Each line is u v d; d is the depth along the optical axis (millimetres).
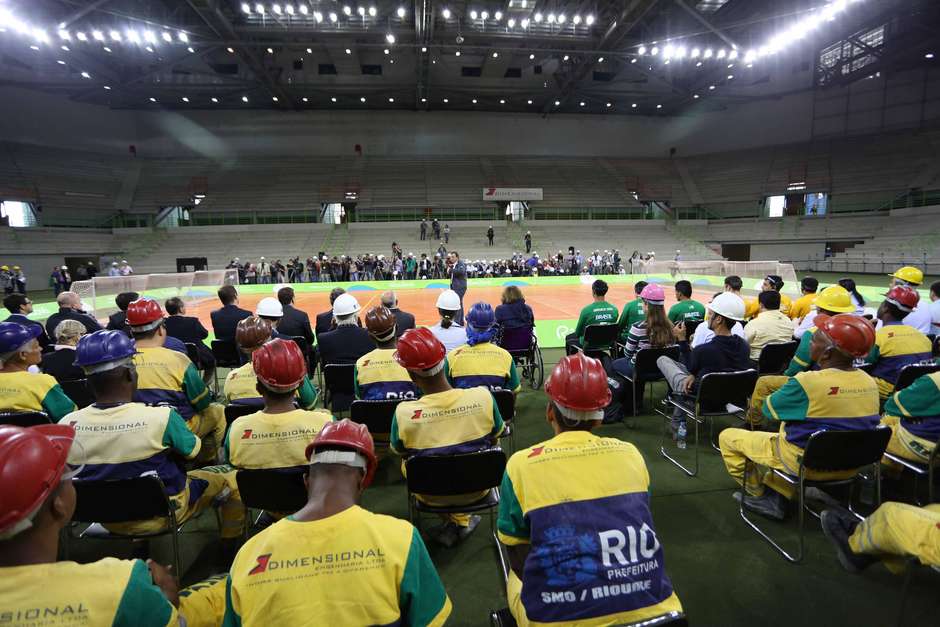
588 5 24047
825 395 2699
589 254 32250
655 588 1472
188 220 33500
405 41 25984
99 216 31422
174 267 29234
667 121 40000
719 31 22406
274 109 36531
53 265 27906
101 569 1103
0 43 24781
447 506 2693
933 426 2902
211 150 36281
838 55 31453
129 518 2363
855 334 2660
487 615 2488
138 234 31250
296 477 2332
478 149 38812
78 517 2336
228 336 6113
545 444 1646
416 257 30250
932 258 25656
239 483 2410
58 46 22812
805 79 34906
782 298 7078
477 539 3156
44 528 1065
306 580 1163
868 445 2631
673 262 24031
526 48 25469
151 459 2402
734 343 3947
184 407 3438
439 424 2590
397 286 21734
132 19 19500
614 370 5273
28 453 1001
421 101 35188
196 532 3271
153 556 3012
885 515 2270
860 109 33750
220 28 23328
